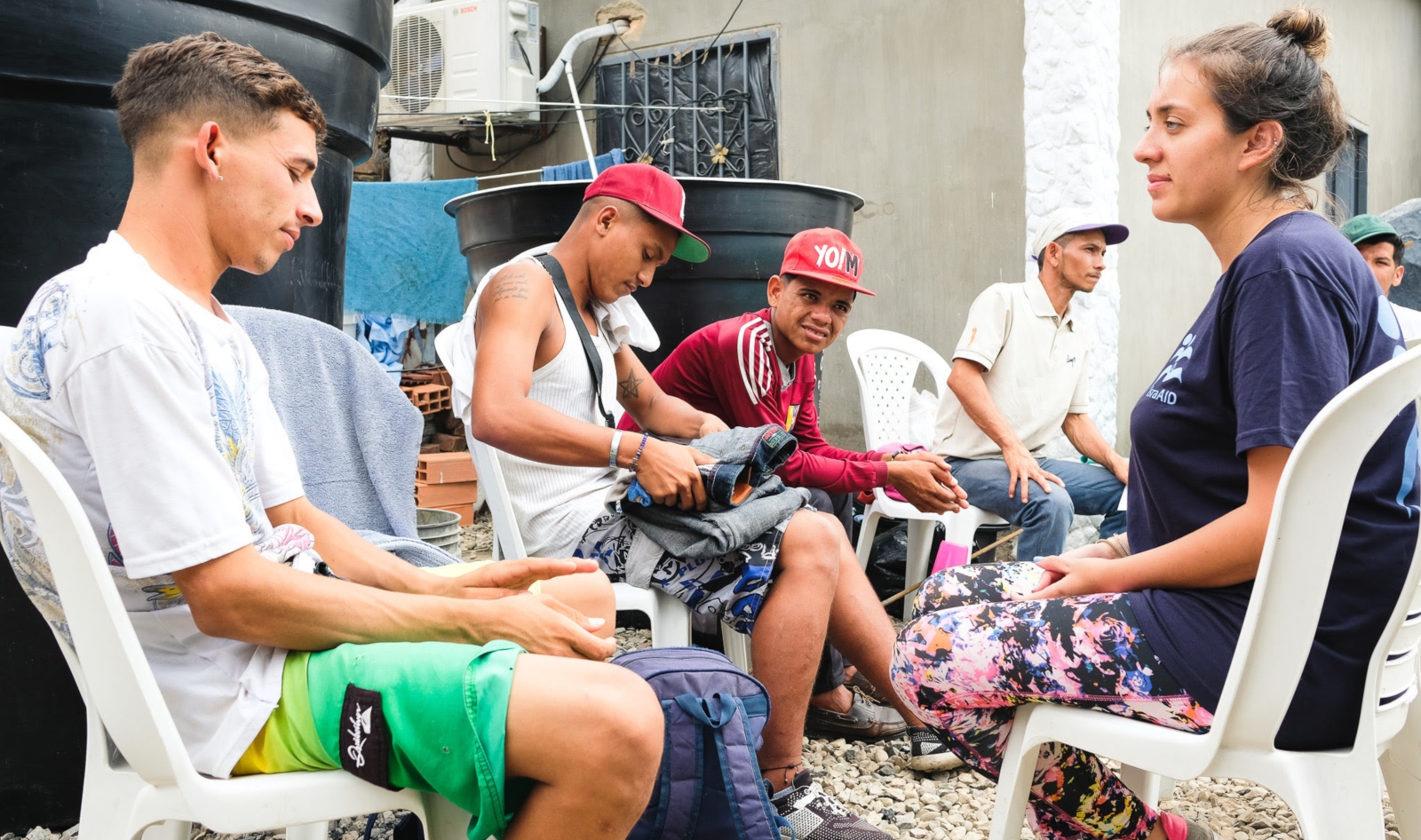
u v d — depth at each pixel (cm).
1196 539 153
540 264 237
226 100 142
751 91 629
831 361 598
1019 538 354
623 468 220
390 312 573
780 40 613
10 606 219
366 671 135
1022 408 378
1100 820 185
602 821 132
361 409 234
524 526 243
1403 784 177
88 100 222
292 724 137
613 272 244
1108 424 539
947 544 362
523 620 146
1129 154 566
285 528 155
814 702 281
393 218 570
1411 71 1043
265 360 223
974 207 555
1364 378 132
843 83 594
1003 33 543
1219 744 147
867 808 241
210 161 142
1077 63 515
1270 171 164
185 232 144
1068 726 165
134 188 145
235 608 132
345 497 232
